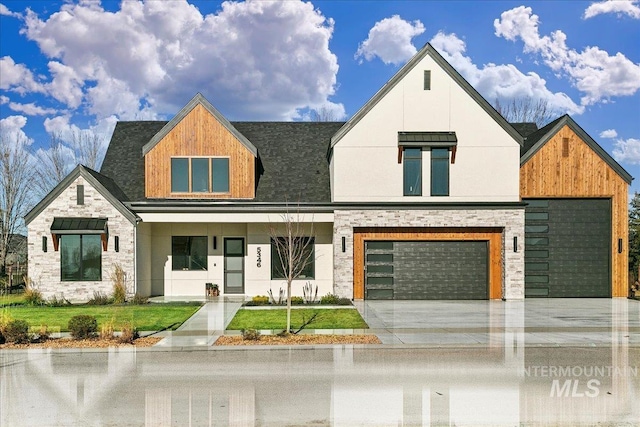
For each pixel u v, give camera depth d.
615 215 20.39
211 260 21.47
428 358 10.09
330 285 20.42
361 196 19.50
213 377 8.67
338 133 19.48
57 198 18.81
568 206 20.52
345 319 14.66
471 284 19.75
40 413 6.86
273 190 20.72
